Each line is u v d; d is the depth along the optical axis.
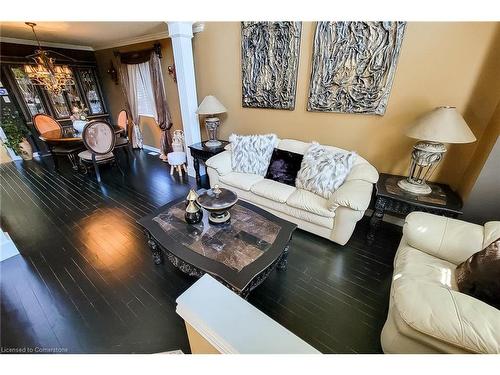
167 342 1.46
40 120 4.23
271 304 1.70
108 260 2.12
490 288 1.12
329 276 1.94
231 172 2.91
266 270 1.53
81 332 1.52
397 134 2.33
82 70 5.43
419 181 2.14
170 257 1.68
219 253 1.56
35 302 1.72
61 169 4.39
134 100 5.04
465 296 1.04
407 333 1.05
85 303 1.71
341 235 2.13
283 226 1.84
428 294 1.05
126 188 3.57
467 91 1.94
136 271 2.00
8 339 1.48
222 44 3.15
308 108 2.73
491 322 0.91
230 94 3.40
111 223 2.69
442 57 1.96
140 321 1.58
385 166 2.51
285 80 2.78
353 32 2.20
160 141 4.85
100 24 3.25
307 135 2.90
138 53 4.36
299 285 1.86
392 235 2.44
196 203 1.88
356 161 2.35
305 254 2.19
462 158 2.13
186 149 3.78
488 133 1.86
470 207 1.92
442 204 1.91
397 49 2.08
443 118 1.77
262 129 3.28
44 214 2.87
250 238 1.71
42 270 2.01
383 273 1.97
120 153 5.18
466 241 1.45
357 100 2.40
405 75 2.14
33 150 5.03
